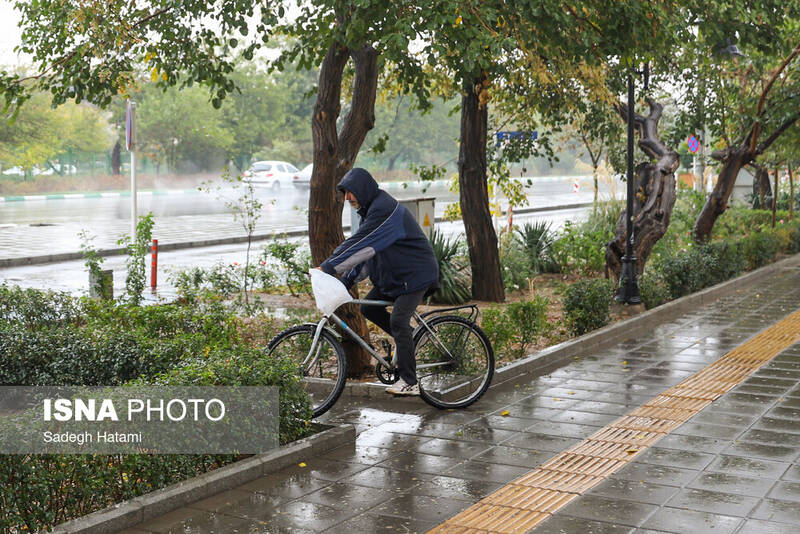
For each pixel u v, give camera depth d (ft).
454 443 20.26
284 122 194.18
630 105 40.65
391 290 22.35
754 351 31.09
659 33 29.63
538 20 26.40
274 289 47.75
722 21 32.32
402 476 17.87
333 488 17.12
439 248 45.19
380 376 23.24
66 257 62.69
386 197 21.91
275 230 83.76
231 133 178.91
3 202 127.75
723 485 17.12
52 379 22.90
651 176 45.75
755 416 22.36
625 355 30.66
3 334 23.50
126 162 182.39
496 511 15.89
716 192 58.70
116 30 28.07
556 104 44.11
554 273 55.47
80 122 161.27
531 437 20.71
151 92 169.89
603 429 21.30
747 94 55.88
